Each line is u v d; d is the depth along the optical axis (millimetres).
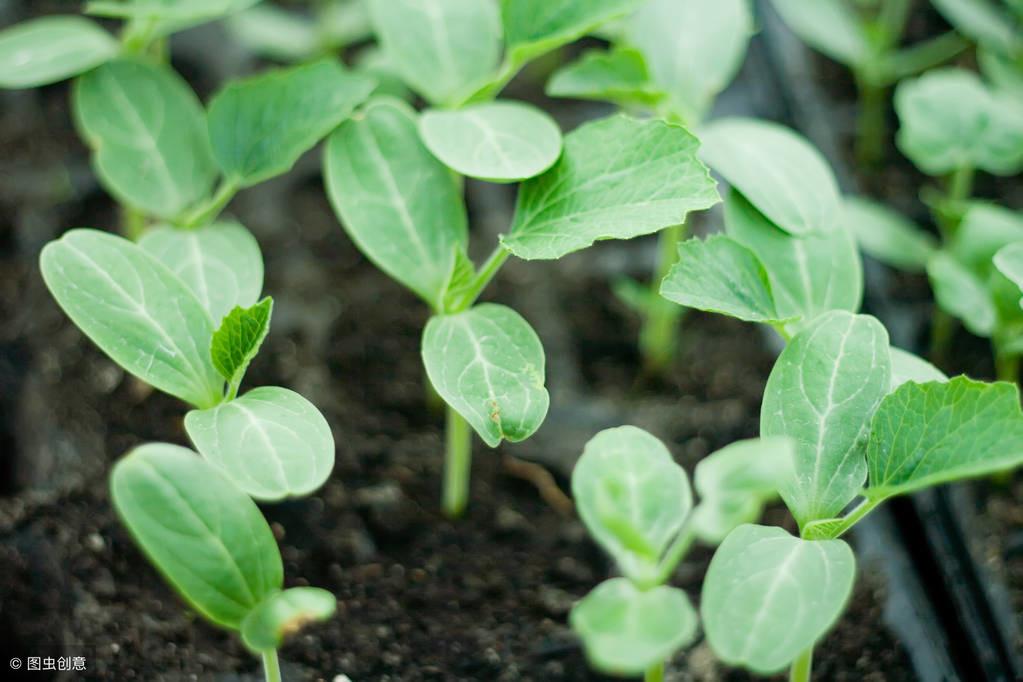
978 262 605
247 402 533
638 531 500
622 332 684
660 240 711
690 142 542
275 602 510
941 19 797
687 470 641
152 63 611
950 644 588
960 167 637
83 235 541
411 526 621
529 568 613
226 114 585
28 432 630
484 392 538
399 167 573
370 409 656
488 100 596
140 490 504
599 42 780
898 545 611
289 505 622
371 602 601
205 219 589
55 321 660
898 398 524
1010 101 655
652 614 496
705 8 622
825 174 578
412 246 568
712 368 672
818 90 750
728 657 500
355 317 683
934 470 519
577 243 535
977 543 604
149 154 602
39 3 751
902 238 644
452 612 601
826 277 564
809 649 542
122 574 597
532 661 589
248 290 569
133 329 535
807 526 524
